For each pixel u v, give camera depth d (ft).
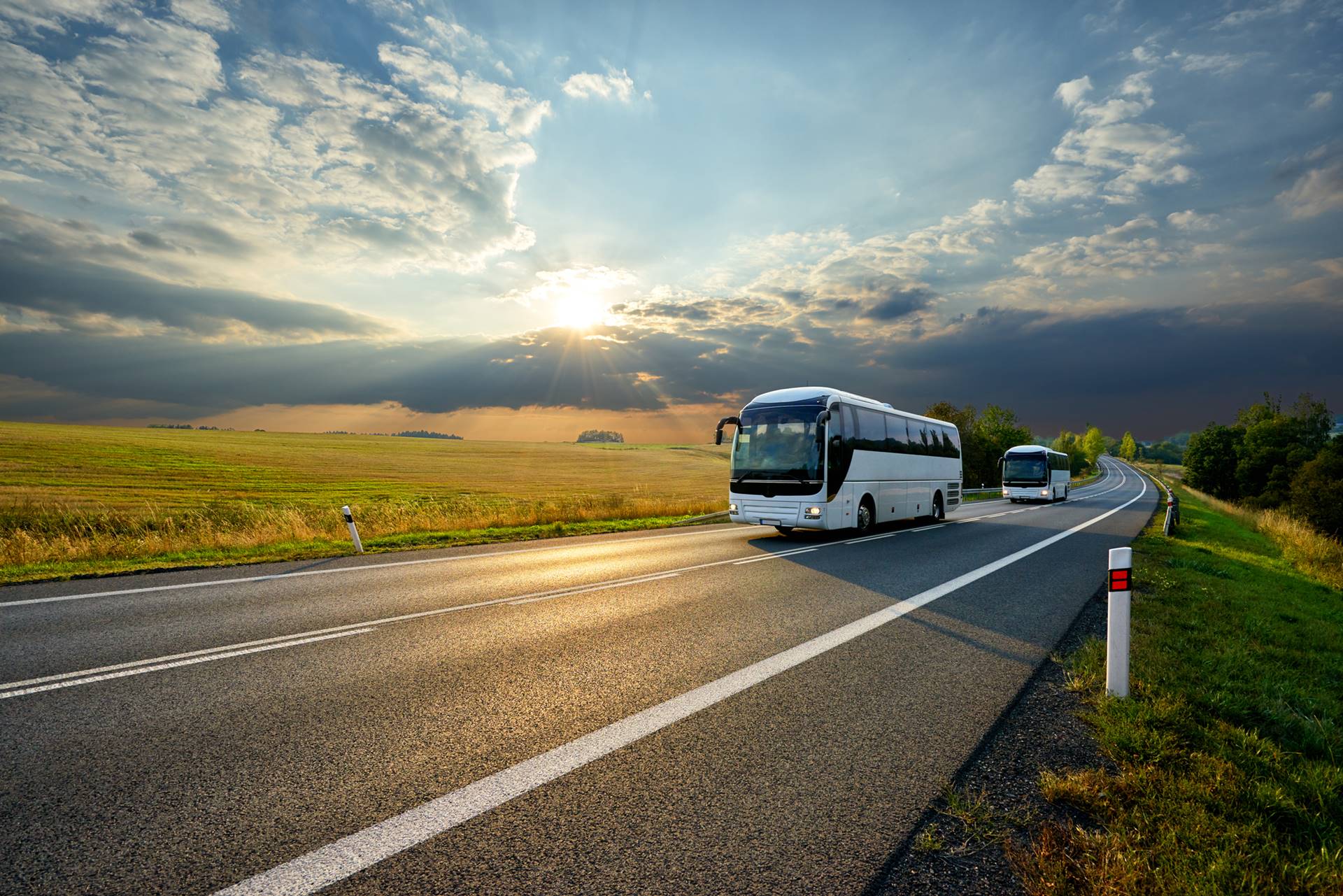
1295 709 14.51
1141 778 10.31
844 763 11.10
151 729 12.17
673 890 7.64
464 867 8.02
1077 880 7.92
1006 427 218.59
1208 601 25.94
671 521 62.85
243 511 51.06
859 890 7.71
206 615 21.76
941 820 9.35
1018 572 32.22
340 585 27.50
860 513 49.85
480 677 15.43
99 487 128.16
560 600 24.59
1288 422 238.07
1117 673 14.17
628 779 10.37
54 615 21.66
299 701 13.73
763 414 48.14
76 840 8.48
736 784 10.27
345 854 8.25
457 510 57.77
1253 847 8.55
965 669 16.65
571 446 373.40
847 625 20.97
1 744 11.43
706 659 17.10
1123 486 220.84
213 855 8.19
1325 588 38.81
